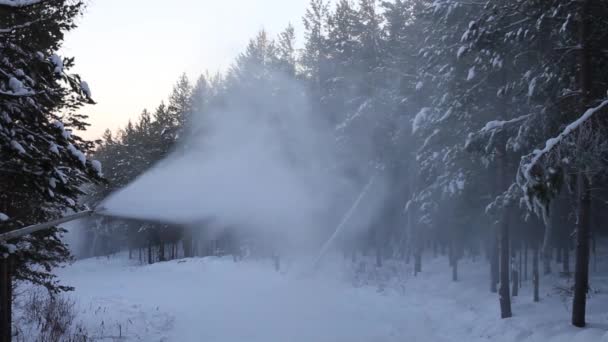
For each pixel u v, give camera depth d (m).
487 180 19.72
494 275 18.28
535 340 11.59
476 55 16.09
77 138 10.49
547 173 9.28
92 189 28.59
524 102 15.12
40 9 7.51
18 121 6.60
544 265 20.95
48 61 6.52
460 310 16.02
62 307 13.73
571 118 12.70
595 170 10.21
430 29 20.42
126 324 13.11
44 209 9.55
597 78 12.39
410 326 14.23
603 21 11.46
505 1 13.91
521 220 20.22
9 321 9.41
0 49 6.23
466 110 16.70
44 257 10.54
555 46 12.95
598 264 23.48
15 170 6.80
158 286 23.16
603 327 11.41
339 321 14.59
